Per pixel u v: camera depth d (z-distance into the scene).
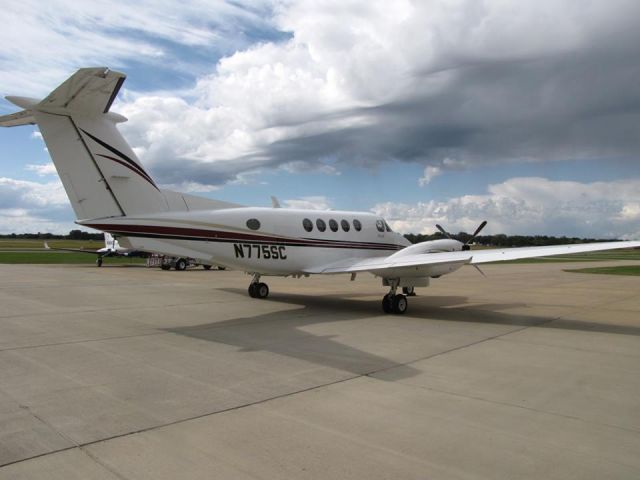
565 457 3.89
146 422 4.57
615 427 4.55
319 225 13.78
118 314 11.52
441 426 4.53
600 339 9.02
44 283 19.53
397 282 12.31
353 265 12.94
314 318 11.27
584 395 5.54
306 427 4.48
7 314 11.31
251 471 3.60
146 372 6.36
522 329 10.09
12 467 3.62
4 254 53.81
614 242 10.59
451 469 3.66
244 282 21.67
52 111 9.42
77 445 4.04
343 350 7.84
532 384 5.97
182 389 5.62
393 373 6.43
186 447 4.02
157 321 10.59
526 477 3.54
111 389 5.61
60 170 9.58
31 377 6.08
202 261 11.80
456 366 6.86
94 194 9.98
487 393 5.58
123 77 8.54
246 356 7.34
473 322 10.99
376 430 4.42
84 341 8.35
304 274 13.74
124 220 10.30
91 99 9.33
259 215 12.55
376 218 15.64
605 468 3.70
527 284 22.59
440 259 11.34
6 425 4.47
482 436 4.30
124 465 3.68
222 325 10.17
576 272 32.72
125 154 10.34
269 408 4.99
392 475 3.55
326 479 3.49
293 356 7.38
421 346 8.23
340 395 5.45
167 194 11.16
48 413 4.79
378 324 10.54
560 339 8.99
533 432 4.41
